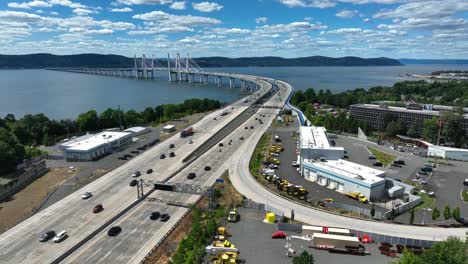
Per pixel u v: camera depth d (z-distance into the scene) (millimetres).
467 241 61562
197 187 93375
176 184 94625
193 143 160875
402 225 83375
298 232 79688
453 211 83938
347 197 101938
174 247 74938
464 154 142375
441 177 119812
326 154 122938
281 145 160750
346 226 82812
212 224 78062
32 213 88500
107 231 80625
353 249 71625
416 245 74125
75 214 88188
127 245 74875
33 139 168250
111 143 149125
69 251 71750
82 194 100938
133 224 84125
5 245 74000
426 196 102500
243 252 71250
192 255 69125
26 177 111750
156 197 100125
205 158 139875
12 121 193375
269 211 90812
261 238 77000
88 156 134625
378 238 76188
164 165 128125
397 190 103000
